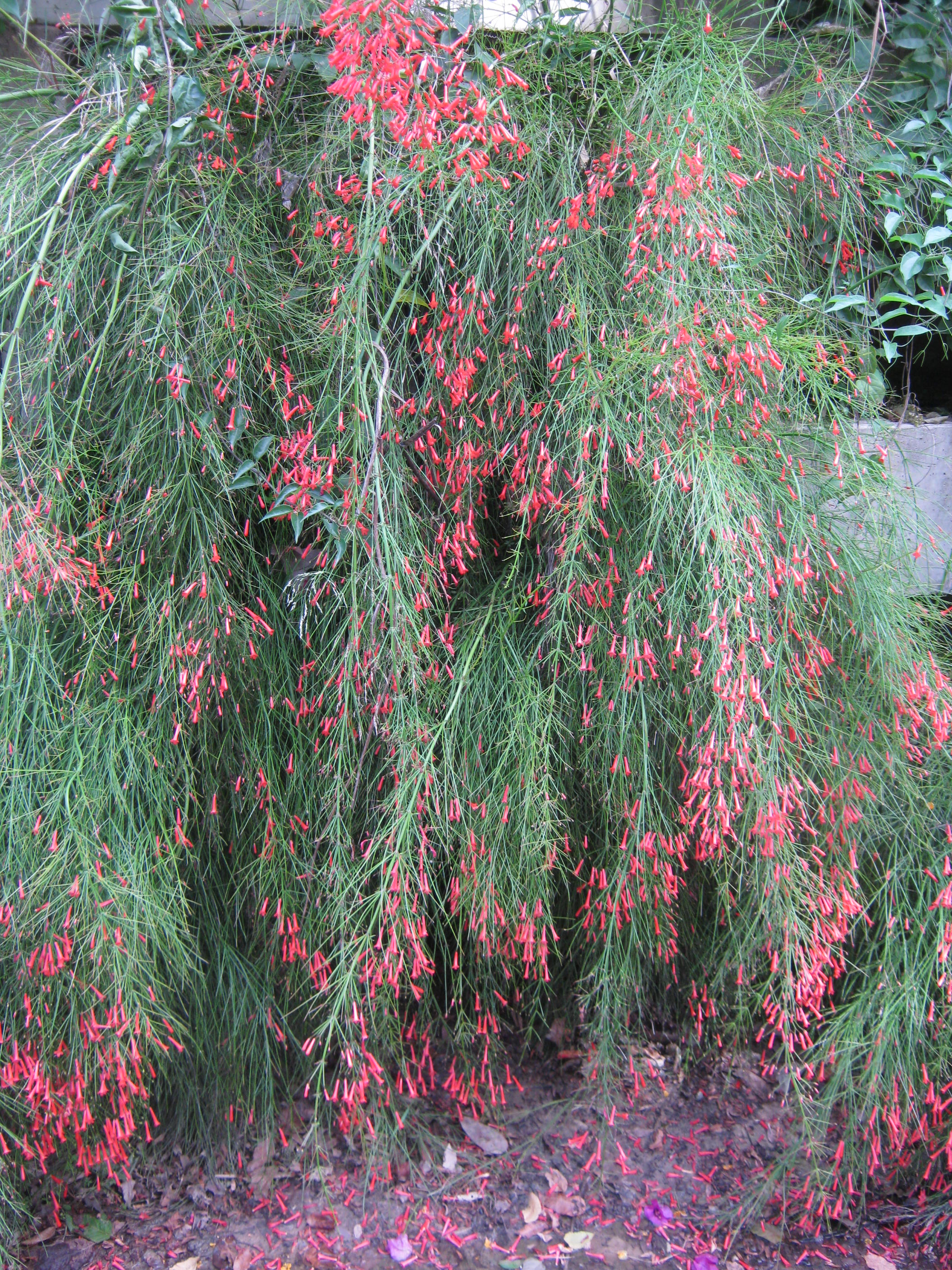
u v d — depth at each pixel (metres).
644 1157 2.17
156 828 1.95
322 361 1.92
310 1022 2.19
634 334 1.90
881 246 2.38
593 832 2.17
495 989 2.14
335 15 1.48
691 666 1.90
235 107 1.92
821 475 1.98
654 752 2.06
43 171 1.87
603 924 2.03
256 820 2.06
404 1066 2.08
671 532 1.86
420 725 1.83
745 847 1.93
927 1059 2.05
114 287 1.82
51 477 1.79
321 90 1.93
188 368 1.81
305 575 1.84
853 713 2.05
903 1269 1.92
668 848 1.95
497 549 2.15
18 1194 1.93
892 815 2.16
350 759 1.92
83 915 1.76
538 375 1.96
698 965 2.27
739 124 1.99
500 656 2.04
